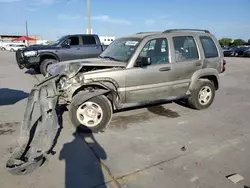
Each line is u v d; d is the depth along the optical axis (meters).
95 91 4.16
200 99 5.51
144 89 4.61
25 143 3.28
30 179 2.82
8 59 21.47
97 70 4.21
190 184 2.74
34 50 10.02
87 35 11.17
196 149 3.60
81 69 4.24
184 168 3.07
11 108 5.73
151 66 4.62
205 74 5.40
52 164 3.15
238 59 22.81
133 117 5.04
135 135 4.11
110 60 4.62
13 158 3.08
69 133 4.18
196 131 4.31
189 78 5.19
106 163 3.19
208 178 2.86
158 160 3.27
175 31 5.15
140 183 2.76
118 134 4.16
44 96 3.56
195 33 5.36
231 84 9.24
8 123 4.68
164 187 2.68
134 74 4.42
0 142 3.80
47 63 10.26
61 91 4.00
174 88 5.02
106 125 4.25
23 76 10.76
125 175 2.92
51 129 3.45
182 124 4.66
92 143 3.79
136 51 4.49
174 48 4.95
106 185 2.72
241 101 6.54
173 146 3.70
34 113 4.47
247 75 11.71
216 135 4.13
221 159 3.30
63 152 3.48
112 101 4.45
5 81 9.45
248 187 2.69
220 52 5.73
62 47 10.47
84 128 4.16
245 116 5.19
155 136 4.07
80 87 4.12
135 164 3.17
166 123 4.70
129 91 4.45
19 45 44.97
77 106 4.07
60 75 3.93
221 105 6.07
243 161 3.25
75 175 2.91
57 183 2.75
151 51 4.68
